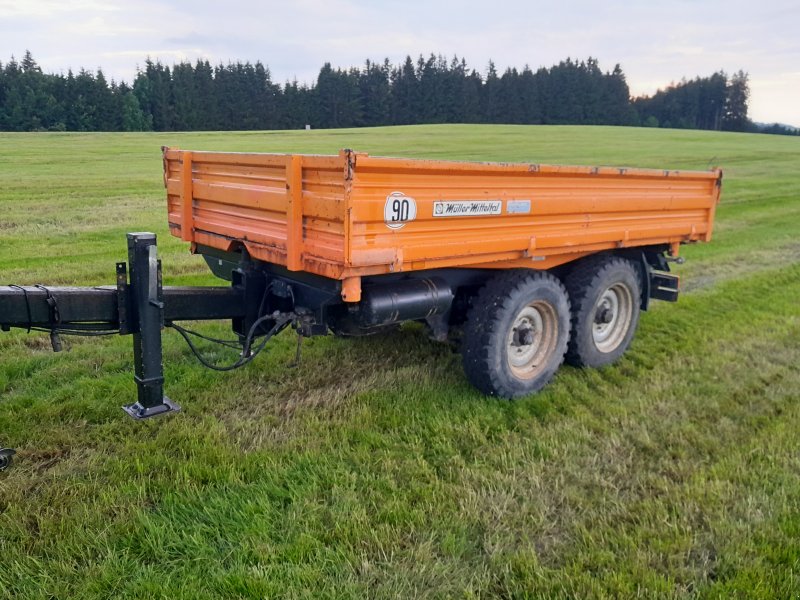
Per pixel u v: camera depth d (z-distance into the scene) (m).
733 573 3.16
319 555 3.15
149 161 28.45
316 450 4.14
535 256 5.00
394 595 2.92
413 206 3.92
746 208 17.69
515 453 4.18
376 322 4.21
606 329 6.07
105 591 2.93
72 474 3.80
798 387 5.46
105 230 12.00
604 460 4.17
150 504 3.57
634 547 3.28
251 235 4.29
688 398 5.17
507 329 4.88
